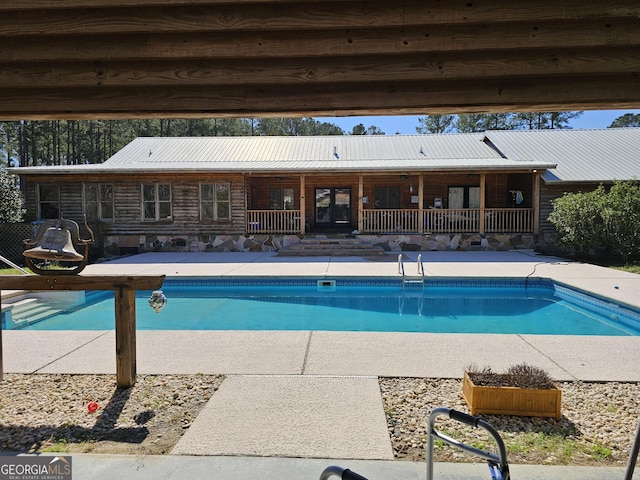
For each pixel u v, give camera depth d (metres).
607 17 2.18
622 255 12.12
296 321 7.36
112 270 10.78
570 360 4.16
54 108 2.63
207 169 14.87
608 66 2.33
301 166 15.33
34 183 15.64
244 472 2.27
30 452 2.51
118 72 2.49
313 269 10.67
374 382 3.57
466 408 3.08
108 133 39.16
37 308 8.34
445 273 9.83
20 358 4.27
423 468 2.31
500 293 9.30
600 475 2.24
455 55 2.40
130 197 15.79
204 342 4.78
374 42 2.35
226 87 2.58
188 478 2.22
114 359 4.24
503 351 4.44
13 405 3.18
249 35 2.38
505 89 2.48
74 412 3.05
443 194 17.92
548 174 15.27
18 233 12.95
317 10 2.28
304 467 2.32
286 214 17.59
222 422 2.85
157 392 3.39
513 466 2.33
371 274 9.78
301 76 2.47
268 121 50.94
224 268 10.98
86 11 2.32
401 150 18.97
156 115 2.74
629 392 3.40
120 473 2.27
